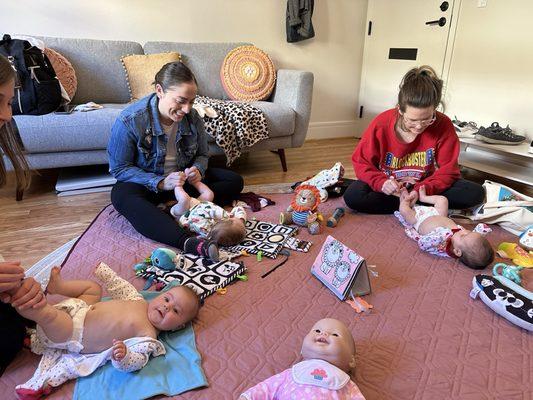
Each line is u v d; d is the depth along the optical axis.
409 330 1.15
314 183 2.16
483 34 2.88
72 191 2.24
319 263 1.40
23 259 1.54
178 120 1.64
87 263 1.46
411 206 1.79
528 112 2.69
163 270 1.38
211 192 1.78
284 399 0.83
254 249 1.55
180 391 0.93
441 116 1.83
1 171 0.99
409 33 3.43
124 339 1.01
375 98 3.86
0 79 0.78
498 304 1.21
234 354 1.05
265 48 3.42
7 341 0.94
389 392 0.94
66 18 2.70
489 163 2.71
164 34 3.01
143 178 1.68
